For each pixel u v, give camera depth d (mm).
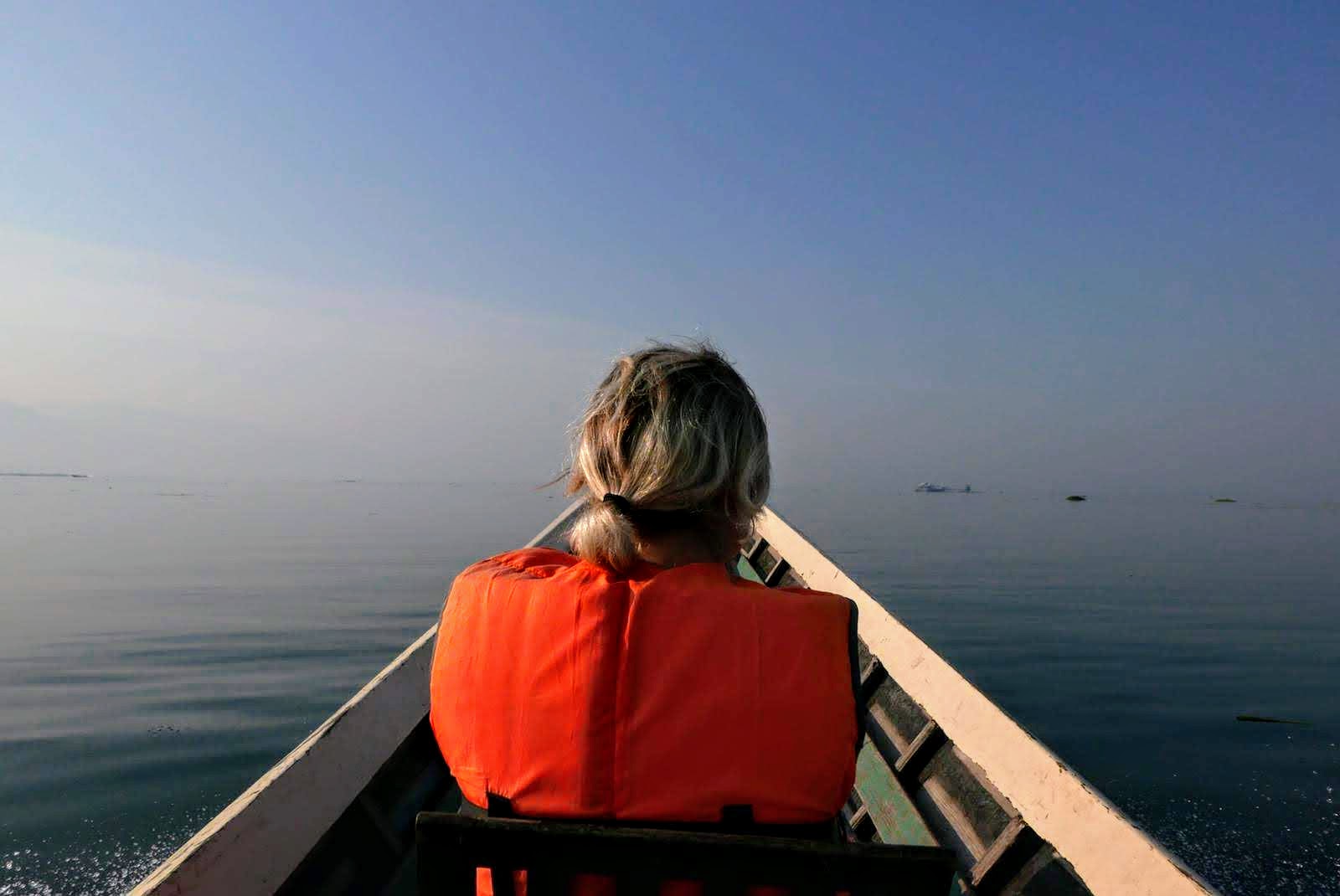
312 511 60062
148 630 10992
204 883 1106
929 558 22969
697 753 796
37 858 3910
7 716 6566
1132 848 1294
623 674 814
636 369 954
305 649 9484
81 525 40875
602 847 718
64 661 8945
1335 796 4871
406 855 1604
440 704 905
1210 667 8859
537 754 812
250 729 6168
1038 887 1466
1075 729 6305
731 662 816
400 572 19375
